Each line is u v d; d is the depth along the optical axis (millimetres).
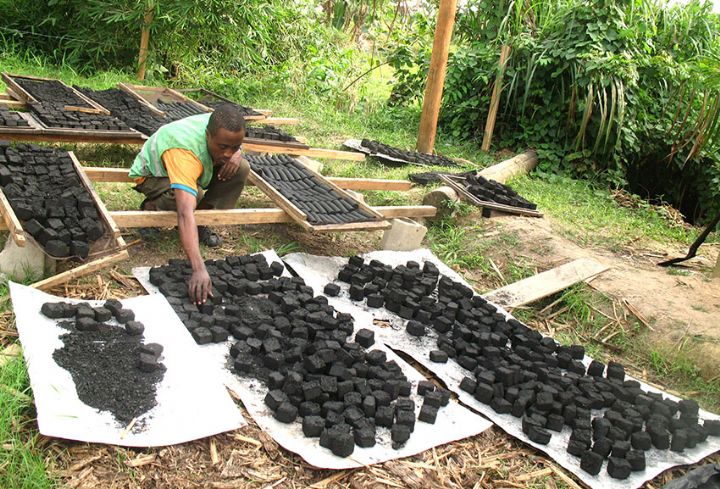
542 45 10836
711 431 4438
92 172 5816
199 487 3273
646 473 3951
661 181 11578
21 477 3068
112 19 10211
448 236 7055
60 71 10258
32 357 3646
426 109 10320
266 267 5309
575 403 4414
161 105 8664
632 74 10062
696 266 6965
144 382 3732
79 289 4672
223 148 4855
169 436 3426
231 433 3619
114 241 4773
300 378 3955
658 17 11453
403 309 5195
